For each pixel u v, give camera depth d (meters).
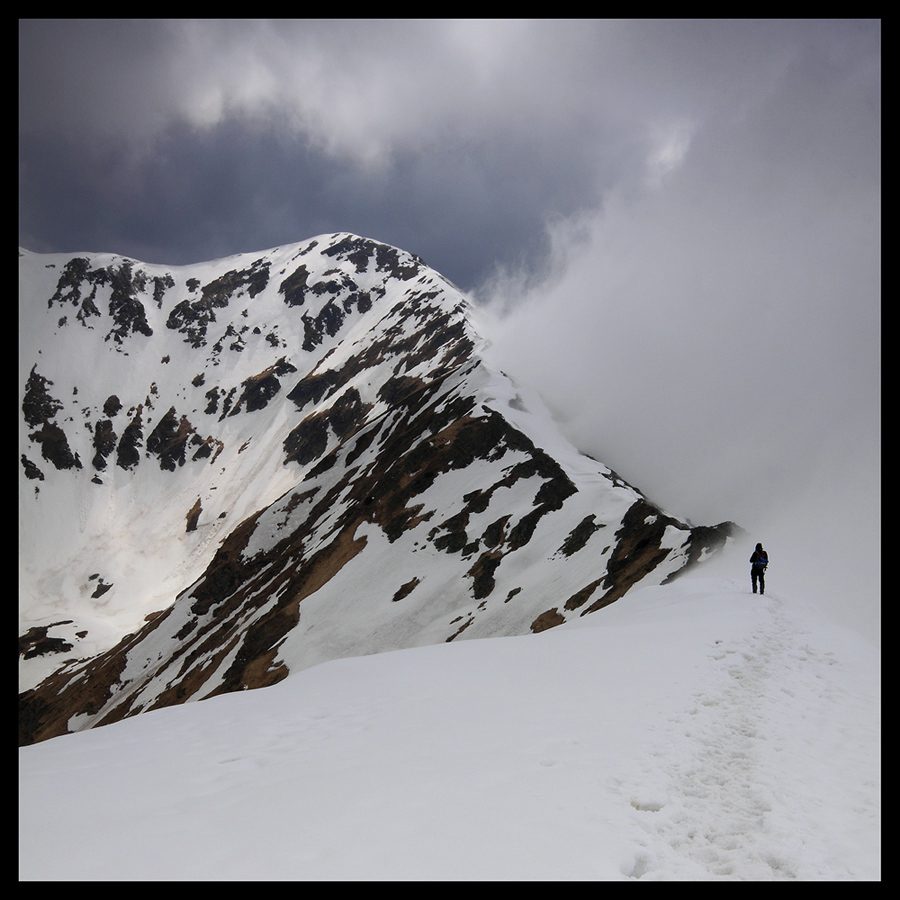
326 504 126.38
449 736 11.14
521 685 15.13
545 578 69.00
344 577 89.81
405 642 71.88
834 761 9.21
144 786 10.05
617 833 6.73
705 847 6.74
